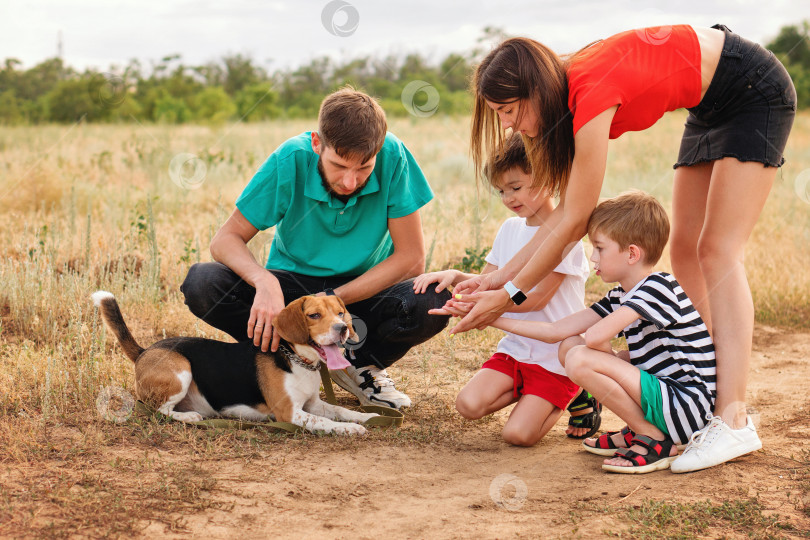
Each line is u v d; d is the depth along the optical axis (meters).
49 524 2.41
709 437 3.08
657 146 15.95
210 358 3.59
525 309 3.62
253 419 3.62
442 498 2.80
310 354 3.51
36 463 2.89
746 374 3.19
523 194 3.65
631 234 3.21
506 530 2.54
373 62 29.48
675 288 3.16
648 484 2.95
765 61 3.12
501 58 3.10
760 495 2.82
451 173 11.32
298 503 2.71
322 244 3.88
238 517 2.57
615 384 3.11
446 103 25.89
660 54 3.01
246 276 3.61
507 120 3.19
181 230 7.25
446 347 5.00
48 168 9.04
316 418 3.49
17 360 3.97
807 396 4.18
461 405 3.62
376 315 3.92
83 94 26.72
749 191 3.17
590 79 2.95
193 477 2.87
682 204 3.67
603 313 3.36
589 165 2.99
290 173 3.66
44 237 6.20
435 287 3.89
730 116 3.18
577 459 3.29
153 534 2.41
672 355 3.17
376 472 3.05
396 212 3.79
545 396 3.45
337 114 3.28
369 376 3.96
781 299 6.33
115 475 2.83
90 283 5.34
